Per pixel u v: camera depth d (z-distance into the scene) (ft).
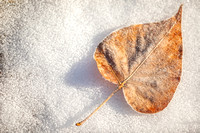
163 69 0.69
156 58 0.69
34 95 0.71
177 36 0.70
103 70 0.68
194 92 0.71
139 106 0.67
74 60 0.73
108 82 0.71
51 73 0.72
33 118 0.70
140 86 0.68
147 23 0.71
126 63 0.69
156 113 0.69
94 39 0.74
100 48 0.69
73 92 0.71
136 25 0.71
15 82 0.72
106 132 0.68
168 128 0.69
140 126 0.69
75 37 0.74
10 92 0.72
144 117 0.69
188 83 0.72
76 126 0.69
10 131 0.69
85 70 0.72
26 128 0.70
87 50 0.73
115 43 0.70
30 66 0.73
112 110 0.69
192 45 0.74
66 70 0.72
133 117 0.69
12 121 0.70
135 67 0.69
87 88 0.70
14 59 0.74
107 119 0.69
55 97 0.71
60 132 0.69
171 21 0.71
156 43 0.70
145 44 0.70
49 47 0.74
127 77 0.68
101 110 0.69
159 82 0.68
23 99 0.71
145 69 0.69
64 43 0.74
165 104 0.67
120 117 0.69
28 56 0.74
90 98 0.70
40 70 0.73
